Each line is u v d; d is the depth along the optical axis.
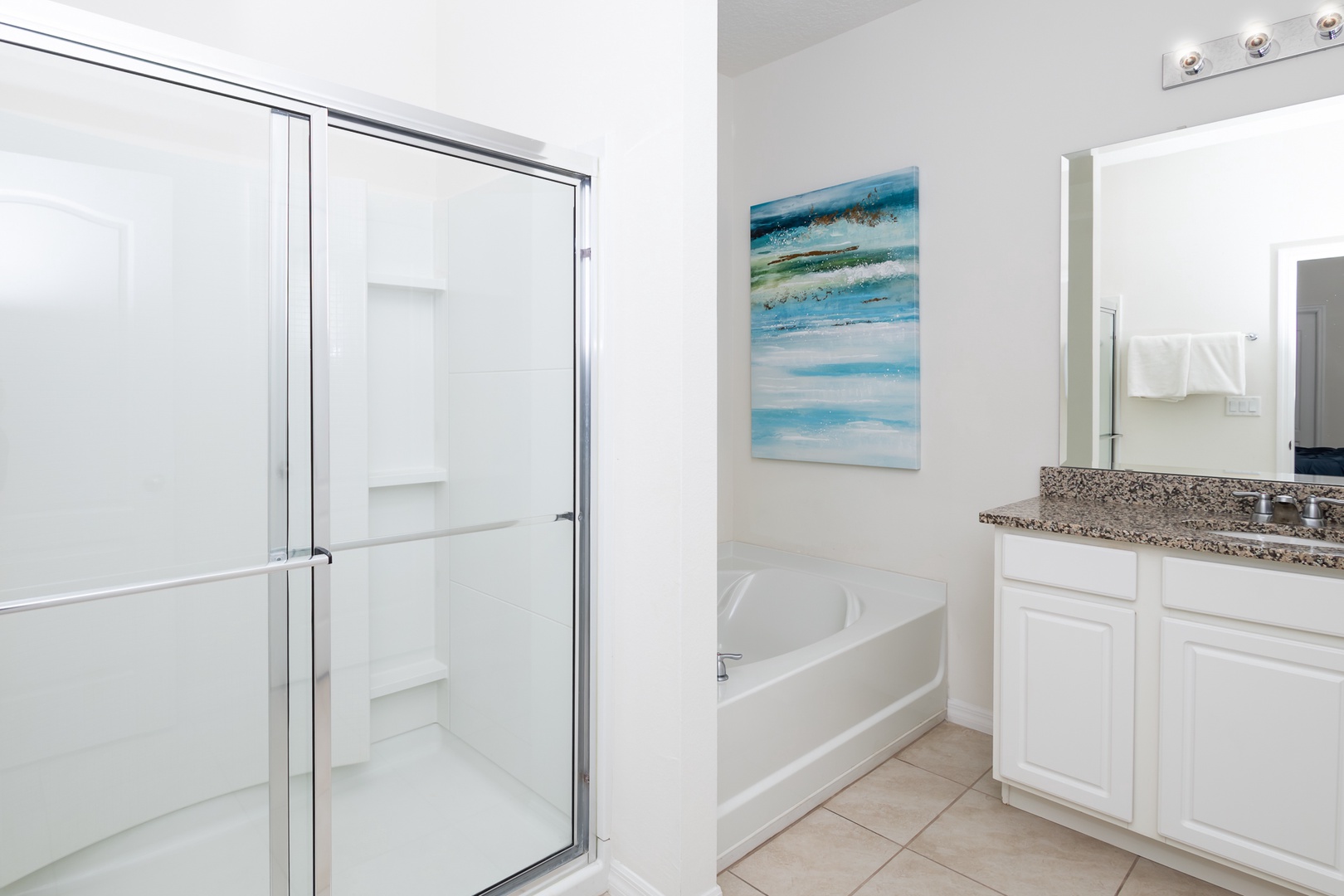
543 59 1.88
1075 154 2.30
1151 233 2.17
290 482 1.30
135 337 1.14
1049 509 2.10
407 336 1.45
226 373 1.22
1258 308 2.00
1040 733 1.92
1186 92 2.11
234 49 2.02
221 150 1.20
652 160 1.57
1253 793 1.58
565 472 1.72
